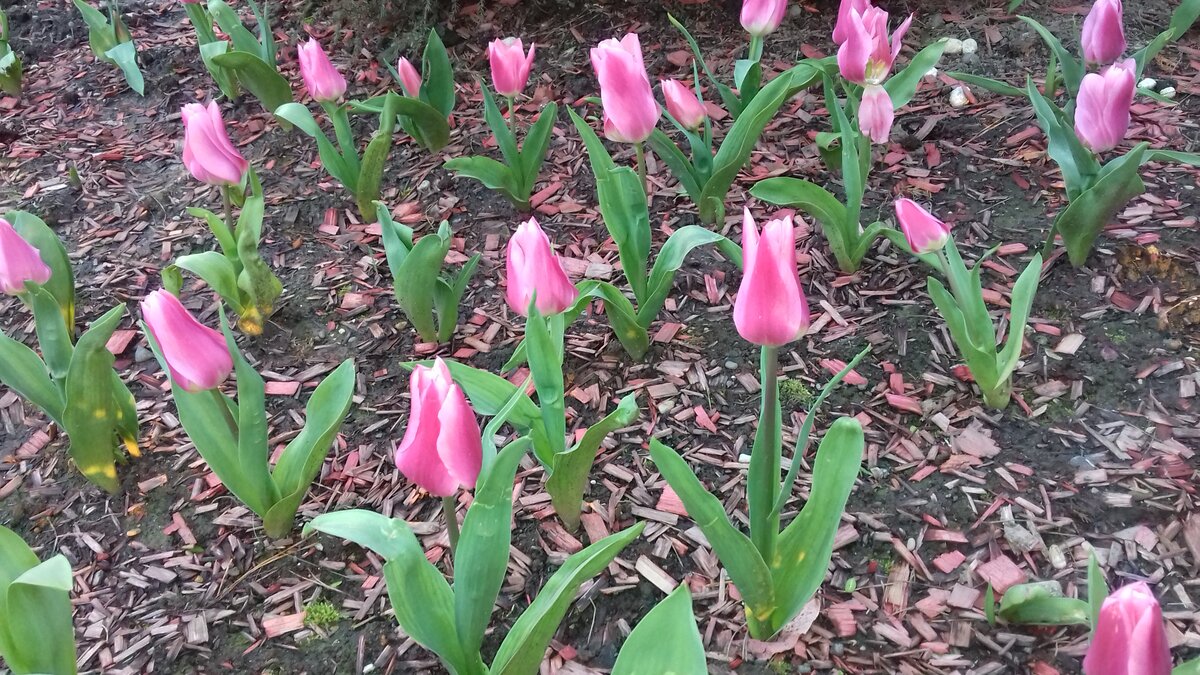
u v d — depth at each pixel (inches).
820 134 29.9
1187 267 25.4
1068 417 22.2
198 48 44.4
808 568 16.5
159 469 23.8
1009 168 30.7
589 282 22.7
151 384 26.5
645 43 40.2
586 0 42.3
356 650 18.9
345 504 22.1
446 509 15.7
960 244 27.9
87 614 20.2
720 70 37.9
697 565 19.7
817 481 16.3
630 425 23.3
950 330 23.7
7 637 14.9
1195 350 23.4
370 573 20.6
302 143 37.2
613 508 21.2
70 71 44.5
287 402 25.4
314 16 45.1
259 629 19.5
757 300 13.2
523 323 27.4
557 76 38.9
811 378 24.1
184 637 19.5
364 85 40.3
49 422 25.9
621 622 18.8
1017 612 17.6
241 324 27.5
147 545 21.8
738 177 32.1
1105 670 11.3
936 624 18.1
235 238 27.5
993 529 19.8
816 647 17.9
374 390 25.5
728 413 23.4
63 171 37.1
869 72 22.9
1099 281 25.7
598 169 23.9
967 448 21.7
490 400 19.5
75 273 31.4
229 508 22.5
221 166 24.6
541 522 21.0
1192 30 36.5
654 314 24.7
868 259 27.8
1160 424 21.6
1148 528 19.4
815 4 41.3
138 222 33.9
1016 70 35.5
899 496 20.7
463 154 35.2
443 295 25.8
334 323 28.1
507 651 14.7
